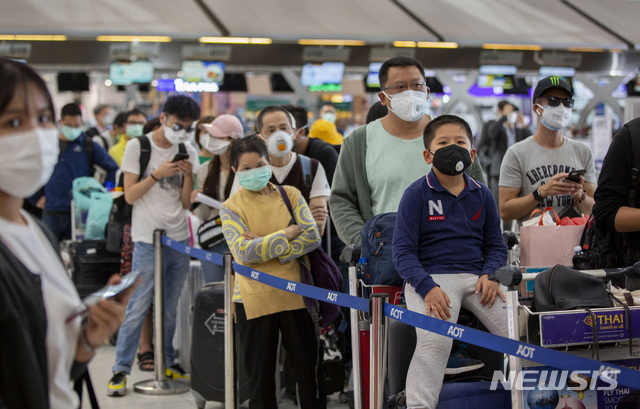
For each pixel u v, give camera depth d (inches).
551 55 558.6
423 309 126.7
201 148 251.9
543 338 111.2
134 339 205.9
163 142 210.8
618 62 572.4
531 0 577.3
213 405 197.3
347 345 201.3
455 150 130.2
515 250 169.8
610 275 121.4
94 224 274.2
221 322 184.7
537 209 167.8
